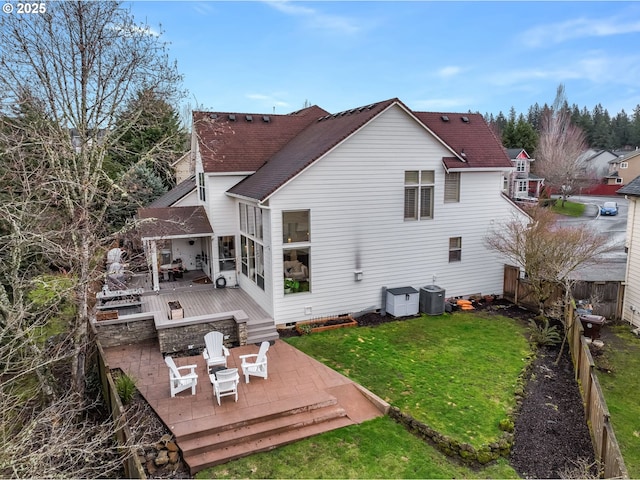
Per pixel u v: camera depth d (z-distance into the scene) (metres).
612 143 95.44
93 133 10.82
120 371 10.72
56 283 9.75
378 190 14.67
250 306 14.88
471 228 16.75
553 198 53.56
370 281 15.08
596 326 12.97
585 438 8.30
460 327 14.18
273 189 12.89
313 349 12.23
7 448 5.98
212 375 9.45
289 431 8.53
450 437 8.07
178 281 18.38
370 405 9.47
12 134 9.77
